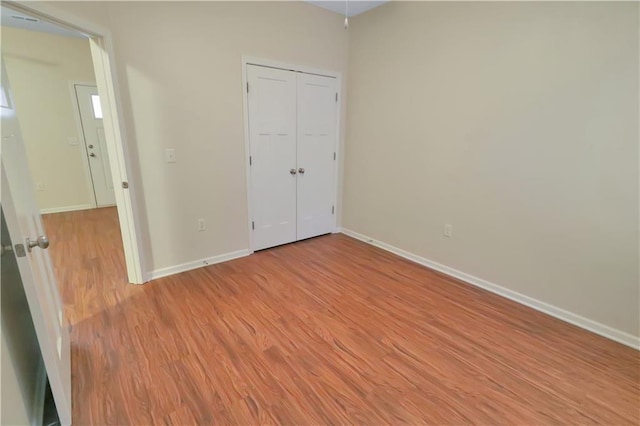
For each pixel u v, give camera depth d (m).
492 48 2.44
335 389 1.66
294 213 3.71
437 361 1.87
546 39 2.16
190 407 1.53
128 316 2.24
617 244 2.03
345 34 3.60
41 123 4.64
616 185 1.99
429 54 2.88
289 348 1.95
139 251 2.65
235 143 3.06
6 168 1.28
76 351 1.88
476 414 1.53
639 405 1.59
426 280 2.89
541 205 2.34
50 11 1.77
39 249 1.58
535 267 2.43
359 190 3.87
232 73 2.89
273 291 2.63
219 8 2.71
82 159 5.03
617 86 1.92
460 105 2.72
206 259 3.11
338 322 2.23
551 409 1.56
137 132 2.51
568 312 2.29
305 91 3.44
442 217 3.01
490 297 2.61
